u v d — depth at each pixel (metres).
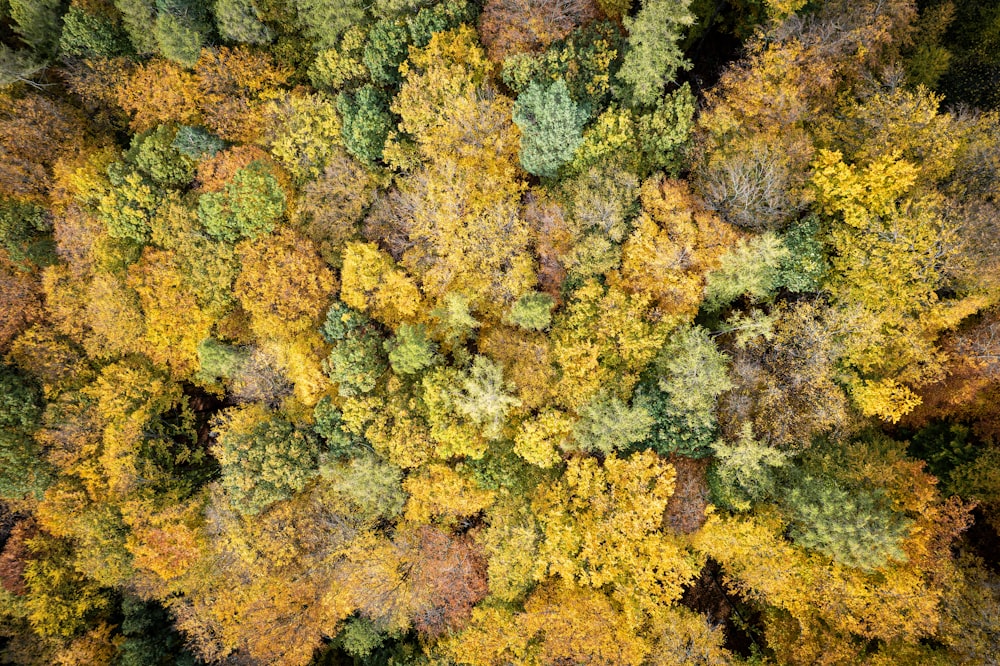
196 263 26.88
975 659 20.56
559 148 23.56
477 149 25.45
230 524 25.81
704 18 26.31
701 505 23.00
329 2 24.61
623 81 23.50
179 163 27.20
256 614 26.64
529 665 24.17
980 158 21.67
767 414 22.91
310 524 26.19
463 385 23.89
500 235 24.73
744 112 22.67
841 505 20.58
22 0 25.92
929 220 20.62
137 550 26.94
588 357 23.20
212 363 26.94
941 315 21.84
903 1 22.55
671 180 23.39
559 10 23.53
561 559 22.48
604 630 22.48
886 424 25.30
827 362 22.55
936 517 21.97
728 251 21.89
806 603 22.23
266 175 26.16
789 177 22.17
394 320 26.77
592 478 22.88
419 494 24.53
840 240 21.92
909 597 20.59
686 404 22.05
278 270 25.94
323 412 25.73
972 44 25.50
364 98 25.36
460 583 25.52
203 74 26.03
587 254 23.50
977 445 24.17
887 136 21.73
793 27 21.86
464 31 24.52
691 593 25.92
